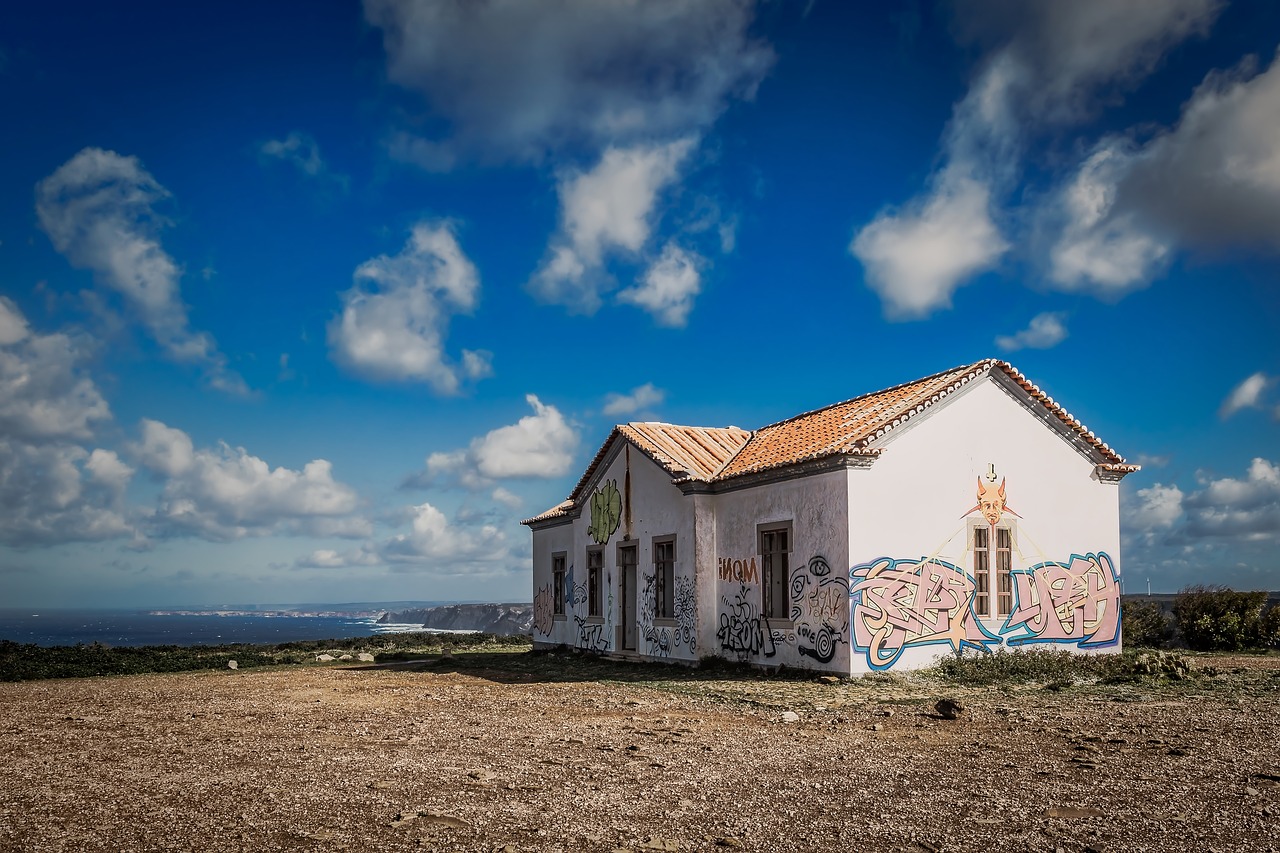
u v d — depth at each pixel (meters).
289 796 8.05
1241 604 24.45
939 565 17.72
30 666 24.05
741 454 22.72
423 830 6.89
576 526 27.28
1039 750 9.70
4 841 6.74
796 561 18.23
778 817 7.13
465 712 13.87
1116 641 19.64
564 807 7.52
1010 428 18.89
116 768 9.52
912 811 7.25
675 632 21.45
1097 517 19.70
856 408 20.97
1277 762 8.92
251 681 20.14
